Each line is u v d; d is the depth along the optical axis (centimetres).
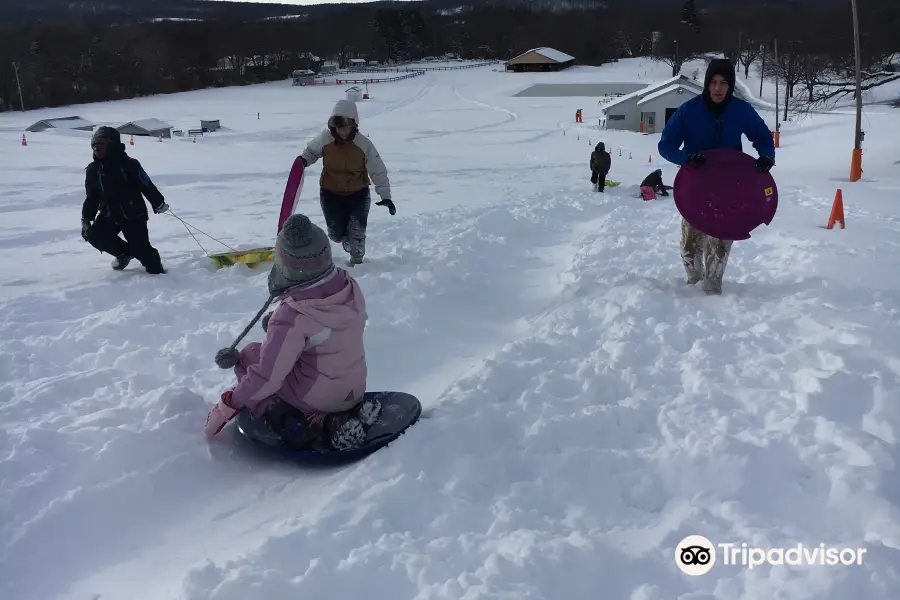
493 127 4916
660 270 712
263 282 714
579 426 378
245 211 1359
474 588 256
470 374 448
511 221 1017
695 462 334
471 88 9281
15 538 301
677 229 948
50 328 573
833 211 977
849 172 2223
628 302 579
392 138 4122
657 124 4800
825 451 340
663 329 509
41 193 1578
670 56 11256
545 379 435
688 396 408
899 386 396
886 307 559
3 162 2239
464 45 16162
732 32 9919
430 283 679
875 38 2909
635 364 461
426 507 313
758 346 482
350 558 276
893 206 1289
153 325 573
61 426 383
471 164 2539
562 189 1670
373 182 767
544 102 7075
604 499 322
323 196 755
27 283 741
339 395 380
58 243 1025
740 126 594
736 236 578
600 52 13450
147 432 371
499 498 322
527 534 289
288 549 282
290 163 2405
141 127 4919
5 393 438
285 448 375
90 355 510
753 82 7600
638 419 389
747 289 624
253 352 393
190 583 261
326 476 361
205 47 11612
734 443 341
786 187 1600
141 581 287
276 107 7719
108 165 714
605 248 830
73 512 319
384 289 668
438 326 588
